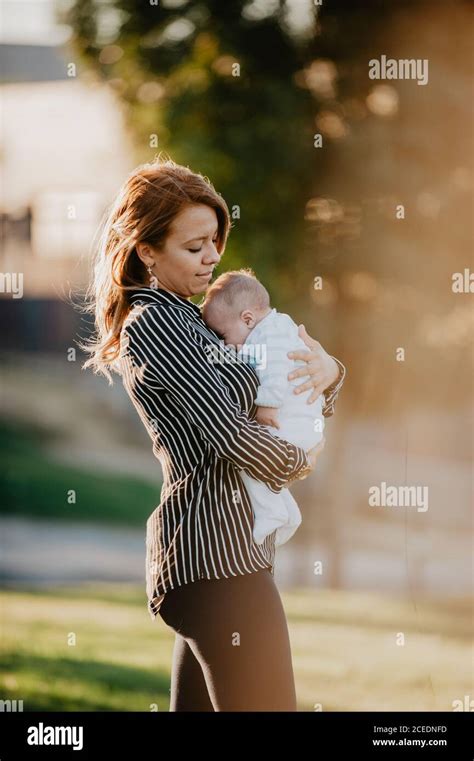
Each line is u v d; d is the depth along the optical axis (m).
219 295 2.61
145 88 7.59
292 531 2.54
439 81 7.24
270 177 7.31
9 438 15.38
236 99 7.36
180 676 2.54
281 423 2.51
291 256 7.38
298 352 2.53
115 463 15.62
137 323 2.40
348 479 9.22
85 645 5.54
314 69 7.42
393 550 9.13
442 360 7.71
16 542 11.48
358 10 7.28
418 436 9.38
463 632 5.91
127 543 11.86
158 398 2.39
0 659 5.00
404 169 7.27
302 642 5.59
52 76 8.56
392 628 6.13
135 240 2.49
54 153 8.97
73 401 16.98
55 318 16.86
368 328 7.54
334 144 7.30
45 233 10.09
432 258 7.31
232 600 2.35
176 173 2.50
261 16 7.33
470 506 9.53
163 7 7.40
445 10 7.24
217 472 2.38
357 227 7.34
